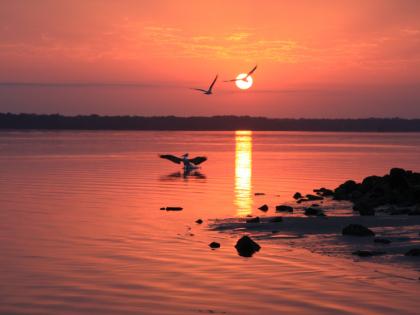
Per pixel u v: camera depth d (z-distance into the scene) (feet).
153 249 86.02
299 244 88.99
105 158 334.44
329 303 60.39
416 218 112.98
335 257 79.92
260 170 251.60
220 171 245.45
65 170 245.86
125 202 141.49
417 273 71.36
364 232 95.30
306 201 145.38
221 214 122.42
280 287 66.18
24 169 250.37
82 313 57.82
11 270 73.82
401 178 152.56
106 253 83.46
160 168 260.83
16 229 102.99
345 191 156.76
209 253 83.15
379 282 67.77
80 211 125.29
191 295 63.41
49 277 70.54
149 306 59.93
